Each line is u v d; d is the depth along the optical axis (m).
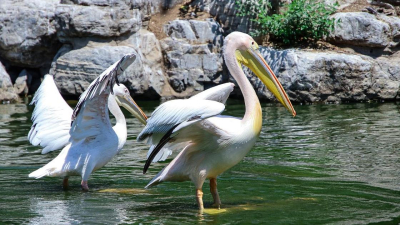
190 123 6.80
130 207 7.33
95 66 17.81
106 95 8.47
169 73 18.88
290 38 19.23
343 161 9.99
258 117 7.46
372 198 7.63
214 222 6.56
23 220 6.61
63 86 18.05
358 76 17.58
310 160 10.13
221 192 8.22
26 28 19.05
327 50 18.58
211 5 20.27
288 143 11.69
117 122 9.57
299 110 16.14
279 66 17.78
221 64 18.92
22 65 19.73
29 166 9.90
